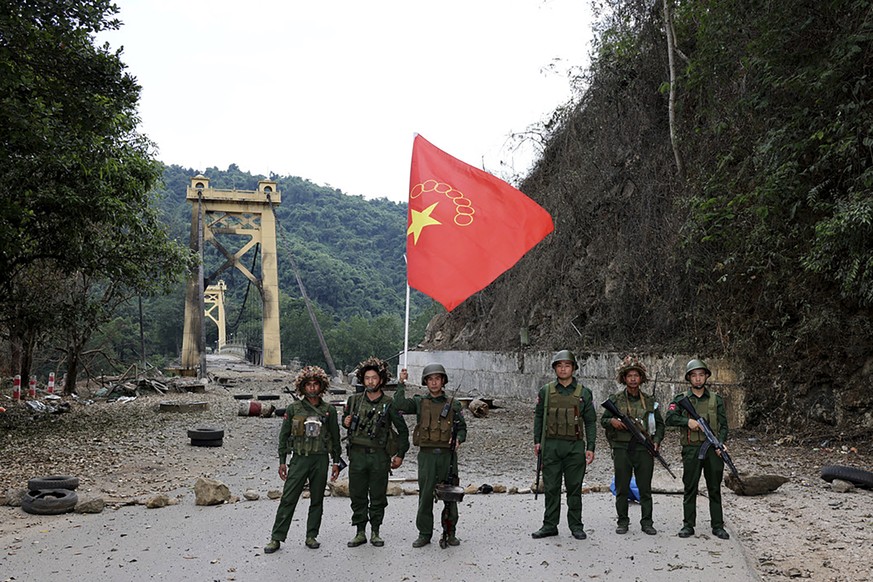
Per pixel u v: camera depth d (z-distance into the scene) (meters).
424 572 6.06
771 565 6.29
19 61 13.61
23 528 7.74
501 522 7.82
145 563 6.38
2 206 15.47
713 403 7.09
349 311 139.12
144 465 12.28
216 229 73.75
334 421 6.98
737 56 15.41
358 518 6.94
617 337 21.14
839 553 6.61
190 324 66.94
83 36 14.31
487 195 7.89
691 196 17.30
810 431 14.05
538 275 26.59
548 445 7.12
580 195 24.22
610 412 7.30
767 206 13.91
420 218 7.90
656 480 9.63
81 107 14.62
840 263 12.90
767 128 14.65
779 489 9.55
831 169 13.55
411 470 11.73
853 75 12.88
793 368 14.76
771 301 15.16
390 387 30.41
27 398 27.39
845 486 9.35
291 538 7.20
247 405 21.56
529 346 26.06
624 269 20.94
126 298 29.11
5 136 14.28
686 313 17.83
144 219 21.42
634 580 5.79
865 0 12.17
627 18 21.69
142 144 20.48
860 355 13.73
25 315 23.05
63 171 16.44
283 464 6.87
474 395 29.03
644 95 21.03
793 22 13.01
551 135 26.66
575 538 7.03
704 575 5.87
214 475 11.38
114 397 30.52
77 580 5.94
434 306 45.28
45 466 12.10
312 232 187.38
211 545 6.95
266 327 71.81
